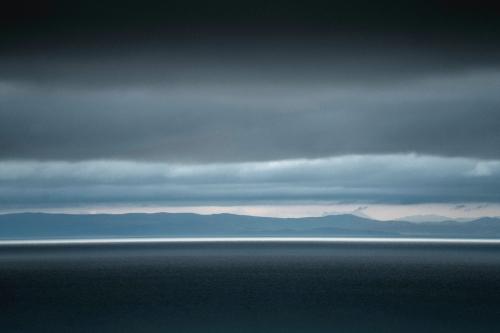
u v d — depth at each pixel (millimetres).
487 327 91062
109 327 91250
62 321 97062
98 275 184125
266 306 113125
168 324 93125
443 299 123562
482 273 187250
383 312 105188
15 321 97438
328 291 138375
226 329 89125
